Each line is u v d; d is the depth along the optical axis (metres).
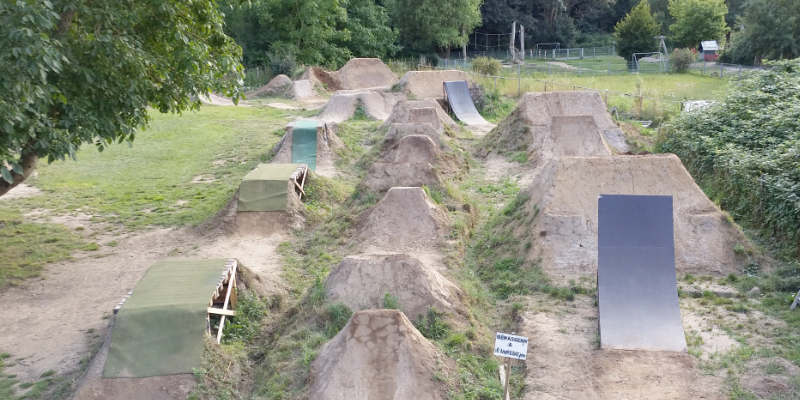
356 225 15.16
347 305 10.34
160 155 24.45
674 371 8.92
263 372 9.42
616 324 9.84
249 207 16.06
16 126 10.41
